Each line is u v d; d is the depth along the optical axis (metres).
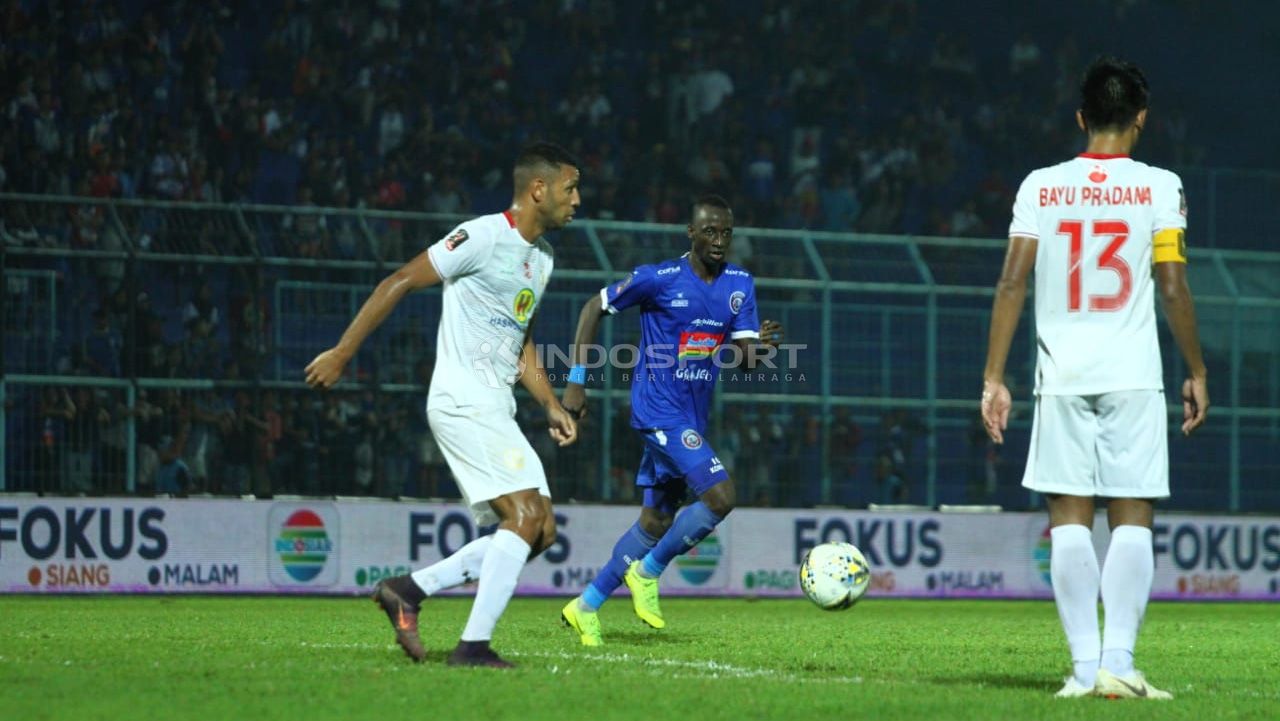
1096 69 11.33
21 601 25.16
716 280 16.84
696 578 29.81
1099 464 11.05
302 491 28.75
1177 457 32.59
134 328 27.47
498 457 12.02
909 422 31.02
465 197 40.09
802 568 16.69
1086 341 11.01
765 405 30.28
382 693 10.23
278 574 28.19
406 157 40.88
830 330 30.39
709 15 48.91
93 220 27.66
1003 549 31.55
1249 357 32.22
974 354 31.19
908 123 46.22
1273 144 53.00
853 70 48.59
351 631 17.00
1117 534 11.05
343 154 39.50
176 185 37.34
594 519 29.52
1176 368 32.59
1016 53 50.94
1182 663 15.15
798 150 44.81
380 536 28.80
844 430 30.59
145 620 19.38
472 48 44.88
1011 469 32.31
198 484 28.05
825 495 30.52
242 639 15.43
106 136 37.16
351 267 28.47
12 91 36.62
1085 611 11.06
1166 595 31.58
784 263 30.17
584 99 44.25
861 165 44.09
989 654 15.61
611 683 11.14
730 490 16.56
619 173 42.62
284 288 28.25
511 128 42.88
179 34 41.88
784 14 48.91
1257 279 32.41
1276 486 32.81
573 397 16.80
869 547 30.75
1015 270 11.15
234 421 28.14
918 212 45.03
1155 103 52.38
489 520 12.55
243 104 39.97
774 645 16.23
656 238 29.91
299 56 42.38
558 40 47.28
